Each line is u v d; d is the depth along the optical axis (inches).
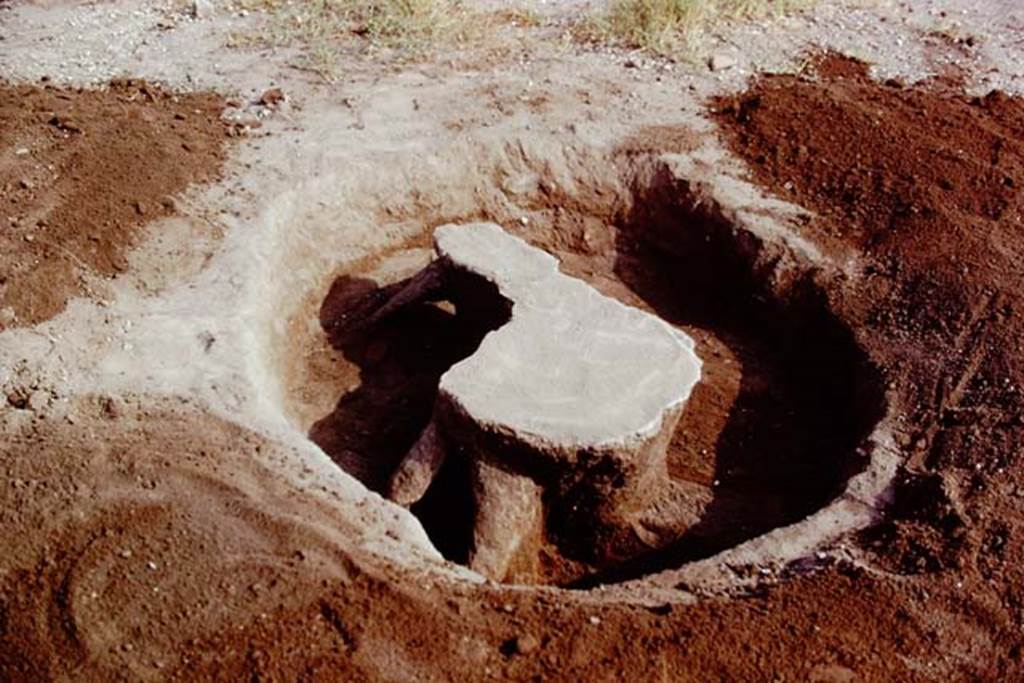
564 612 167.6
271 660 157.4
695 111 294.5
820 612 170.7
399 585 169.5
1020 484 194.1
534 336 217.0
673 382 208.2
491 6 337.7
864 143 279.4
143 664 157.5
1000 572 178.5
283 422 202.1
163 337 217.9
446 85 300.7
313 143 275.9
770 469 227.5
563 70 307.9
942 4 348.2
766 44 321.7
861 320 239.6
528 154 283.3
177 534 175.6
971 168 270.2
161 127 276.8
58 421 199.0
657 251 280.5
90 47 314.7
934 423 212.5
